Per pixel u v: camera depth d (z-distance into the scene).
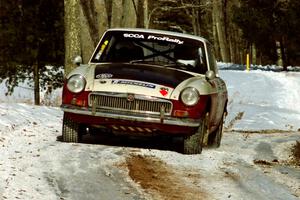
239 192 21.38
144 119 27.30
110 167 23.48
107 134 30.09
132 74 28.42
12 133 30.41
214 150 31.36
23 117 37.09
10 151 25.22
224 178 23.52
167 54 31.48
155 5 179.50
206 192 20.95
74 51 51.97
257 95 89.88
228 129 50.50
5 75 64.81
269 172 25.73
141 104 27.47
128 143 31.16
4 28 63.59
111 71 28.73
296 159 30.25
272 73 111.50
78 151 26.28
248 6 127.94
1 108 39.00
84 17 58.62
